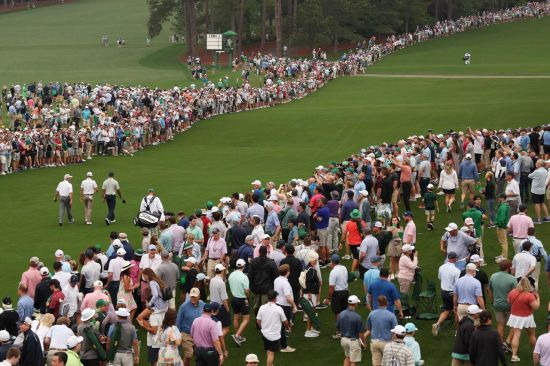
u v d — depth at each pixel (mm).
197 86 126375
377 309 30188
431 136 62469
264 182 68188
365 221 44625
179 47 185375
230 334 36500
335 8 178875
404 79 128625
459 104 104062
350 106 107438
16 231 54688
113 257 37625
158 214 47781
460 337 28891
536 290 35719
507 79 123062
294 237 40344
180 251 39719
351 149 84000
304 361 33219
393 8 187250
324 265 43406
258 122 99062
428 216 48719
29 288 35688
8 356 26422
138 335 36594
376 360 29844
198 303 31594
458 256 36625
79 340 28516
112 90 103938
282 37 179000
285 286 33844
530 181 52219
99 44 190875
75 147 77000
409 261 36156
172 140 90875
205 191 65000
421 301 37781
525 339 33812
